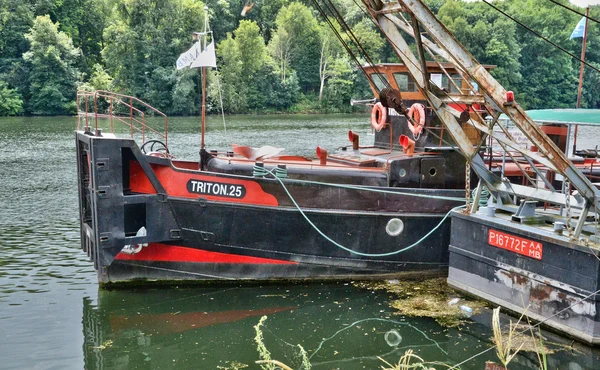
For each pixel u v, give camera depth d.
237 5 81.31
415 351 8.32
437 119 11.59
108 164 9.82
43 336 8.65
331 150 30.80
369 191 10.82
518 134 15.62
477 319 9.30
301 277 10.98
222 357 8.14
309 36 77.69
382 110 12.42
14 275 11.40
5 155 29.45
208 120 57.47
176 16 69.62
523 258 9.06
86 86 65.50
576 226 8.48
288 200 10.66
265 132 43.31
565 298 8.46
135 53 67.38
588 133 25.39
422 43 8.38
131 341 8.59
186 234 10.45
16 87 63.88
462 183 11.51
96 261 10.02
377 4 8.63
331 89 74.88
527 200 9.70
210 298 10.29
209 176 10.40
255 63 71.56
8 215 16.58
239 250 10.67
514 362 7.93
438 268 11.36
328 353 8.27
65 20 74.38
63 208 17.53
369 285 10.94
